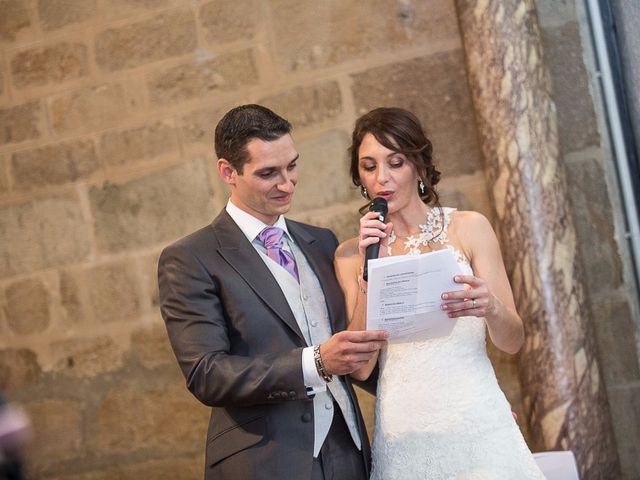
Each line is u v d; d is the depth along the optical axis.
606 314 4.12
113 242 4.64
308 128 4.43
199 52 4.56
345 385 2.88
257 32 4.49
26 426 1.61
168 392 4.56
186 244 2.84
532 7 3.97
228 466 2.72
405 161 2.86
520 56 3.92
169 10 4.59
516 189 3.88
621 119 4.18
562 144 4.17
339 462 2.78
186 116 4.57
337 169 4.39
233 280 2.77
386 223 2.96
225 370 2.59
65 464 4.66
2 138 4.78
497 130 3.93
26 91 4.75
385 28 4.36
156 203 4.59
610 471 3.81
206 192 4.55
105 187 4.65
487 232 2.90
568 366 3.79
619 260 4.12
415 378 2.77
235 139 2.81
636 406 4.08
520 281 3.87
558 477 3.05
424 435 2.72
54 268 4.71
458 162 4.27
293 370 2.55
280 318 2.76
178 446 4.54
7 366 4.75
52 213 4.72
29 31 4.75
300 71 4.45
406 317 2.52
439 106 4.30
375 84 4.36
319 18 4.43
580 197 4.16
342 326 2.91
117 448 4.61
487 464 2.66
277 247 2.91
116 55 4.65
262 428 2.71
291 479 2.66
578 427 3.78
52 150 4.72
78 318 4.68
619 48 4.17
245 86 4.50
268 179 2.81
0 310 4.77
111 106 4.65
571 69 4.18
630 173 4.16
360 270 2.99
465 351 2.78
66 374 4.68
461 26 4.04
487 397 2.74
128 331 4.61
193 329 2.70
